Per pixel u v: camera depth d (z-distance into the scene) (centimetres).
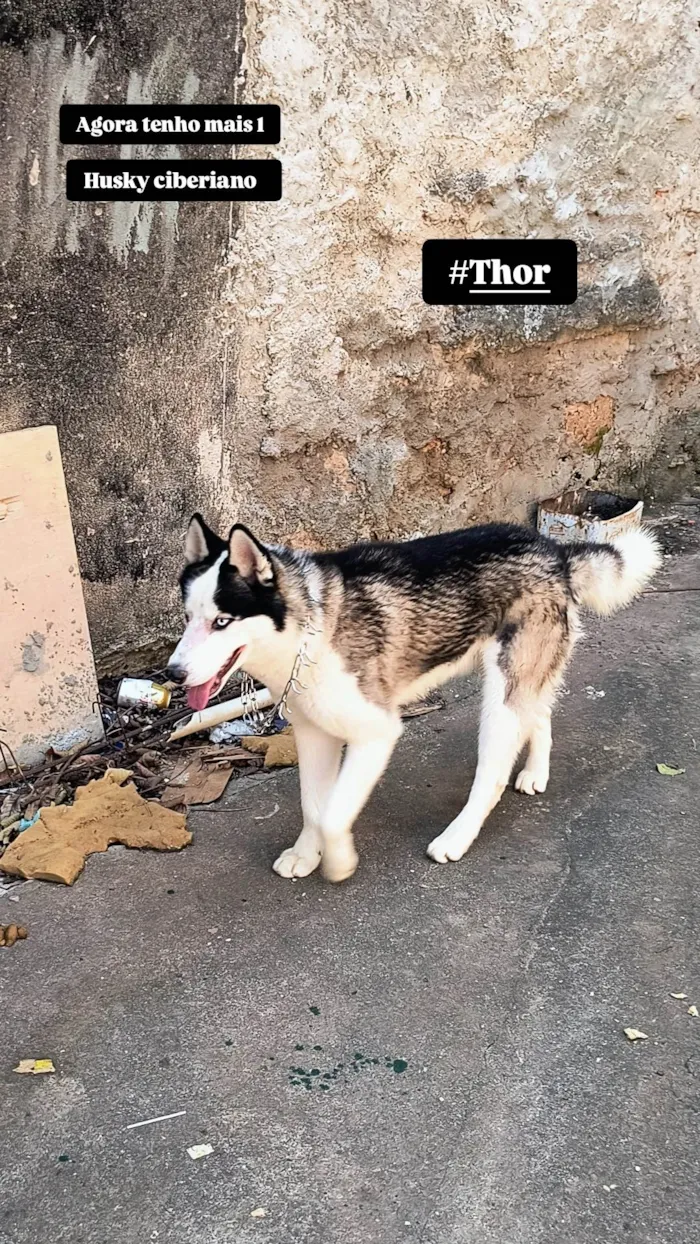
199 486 258
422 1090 149
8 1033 159
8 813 213
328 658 181
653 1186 135
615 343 356
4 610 219
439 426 309
